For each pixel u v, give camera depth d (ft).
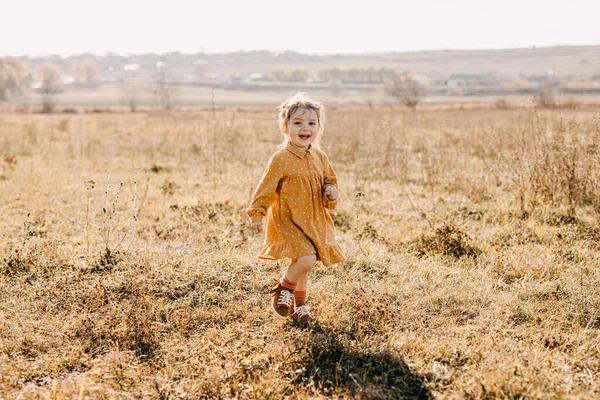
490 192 27.66
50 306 14.61
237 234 21.08
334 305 14.52
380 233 21.38
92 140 57.82
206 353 12.26
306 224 13.12
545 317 13.88
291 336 12.96
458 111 107.55
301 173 13.17
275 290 13.50
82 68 564.30
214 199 26.81
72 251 18.75
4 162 41.60
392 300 15.07
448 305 14.71
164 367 11.84
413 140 50.47
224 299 15.07
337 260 13.52
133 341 12.71
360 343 12.61
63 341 12.84
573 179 24.35
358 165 39.04
